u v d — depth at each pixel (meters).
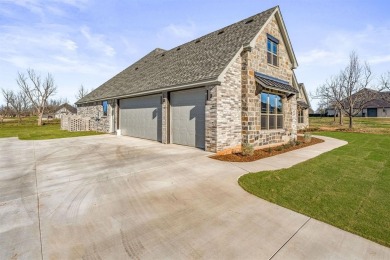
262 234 3.46
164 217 4.02
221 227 3.67
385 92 29.17
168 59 16.75
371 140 15.30
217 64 10.38
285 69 13.62
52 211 4.25
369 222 3.81
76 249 3.06
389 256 2.95
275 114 12.66
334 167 7.48
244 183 5.79
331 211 4.23
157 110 14.15
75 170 7.21
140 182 5.97
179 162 8.23
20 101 49.03
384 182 5.94
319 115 66.94
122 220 3.90
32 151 10.84
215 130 9.71
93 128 23.20
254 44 10.45
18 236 3.38
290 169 7.16
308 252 3.02
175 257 2.90
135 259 2.86
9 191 5.32
